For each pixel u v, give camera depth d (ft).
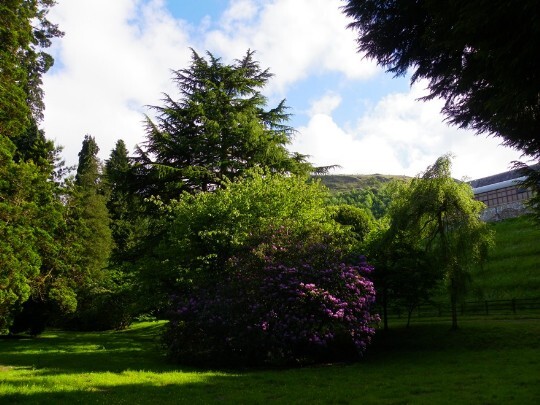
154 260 59.72
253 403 24.30
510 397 24.18
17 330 74.90
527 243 107.04
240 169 72.08
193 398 25.64
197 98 76.54
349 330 42.65
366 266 47.96
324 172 78.54
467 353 43.78
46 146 71.82
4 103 52.13
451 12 19.39
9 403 24.14
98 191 161.38
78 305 99.40
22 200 51.98
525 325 54.08
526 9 15.28
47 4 73.10
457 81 23.80
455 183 56.08
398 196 60.18
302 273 43.80
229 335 41.63
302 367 40.68
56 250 64.08
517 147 24.18
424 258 55.52
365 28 27.58
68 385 29.48
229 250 53.11
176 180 71.36
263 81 82.28
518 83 17.43
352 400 24.77
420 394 26.16
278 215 56.13
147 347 58.18
